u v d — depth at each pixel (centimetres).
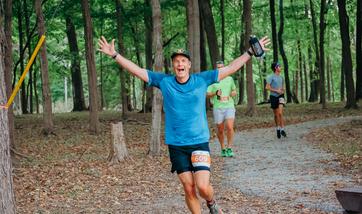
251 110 2467
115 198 856
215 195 842
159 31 1320
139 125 2277
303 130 1781
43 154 1499
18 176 1110
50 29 3200
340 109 2658
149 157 1312
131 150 1496
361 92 3128
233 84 1246
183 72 544
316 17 4016
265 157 1227
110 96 4869
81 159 1340
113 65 3438
